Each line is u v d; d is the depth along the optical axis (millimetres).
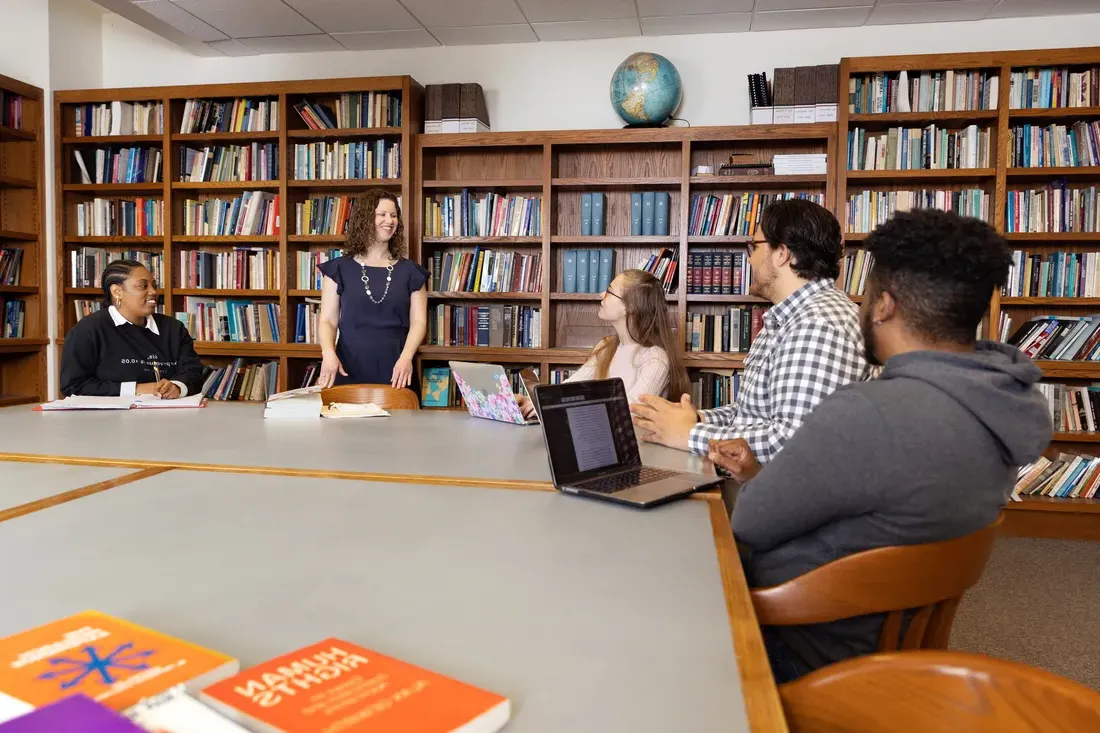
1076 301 3994
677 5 4090
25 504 1291
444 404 4559
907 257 1159
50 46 4816
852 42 4379
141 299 3041
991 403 1079
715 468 1660
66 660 625
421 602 861
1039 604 3004
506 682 670
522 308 4547
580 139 4348
